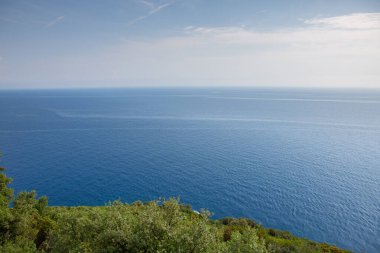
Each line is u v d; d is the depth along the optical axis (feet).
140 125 597.93
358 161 325.62
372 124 597.93
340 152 367.45
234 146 406.62
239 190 247.91
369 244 172.96
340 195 235.20
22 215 107.45
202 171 296.10
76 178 276.00
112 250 59.67
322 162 323.57
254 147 399.65
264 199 230.68
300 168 302.86
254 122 638.12
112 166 312.50
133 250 59.57
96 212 75.66
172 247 59.31
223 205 222.07
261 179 272.31
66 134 497.87
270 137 468.75
